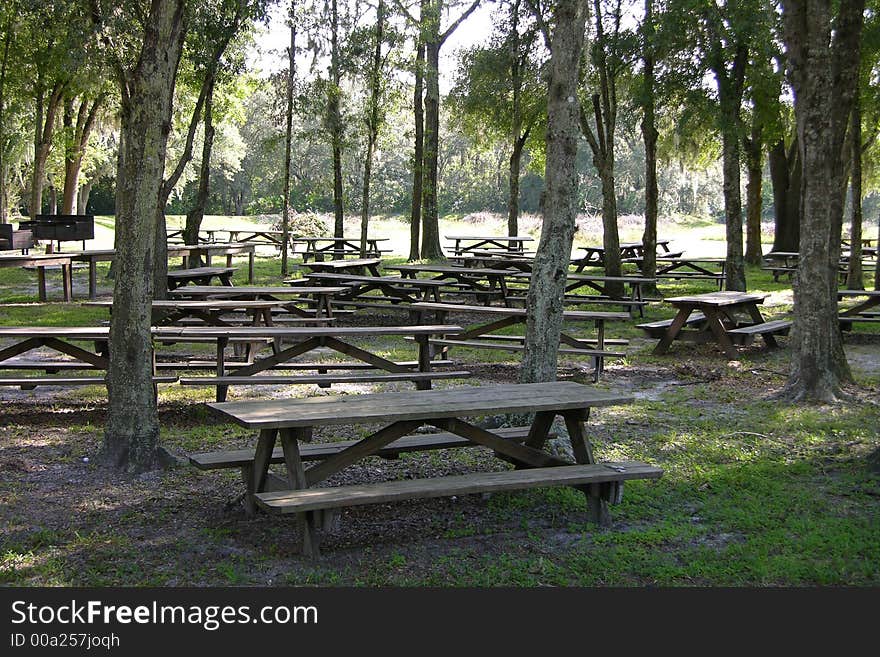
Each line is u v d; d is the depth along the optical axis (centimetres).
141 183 559
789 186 2562
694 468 602
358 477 566
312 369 883
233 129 4441
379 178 5141
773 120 1869
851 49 880
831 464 619
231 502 498
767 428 725
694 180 5684
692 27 1673
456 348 1179
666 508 522
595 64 1802
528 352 666
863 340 1273
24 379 732
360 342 1188
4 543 442
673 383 944
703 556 444
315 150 4181
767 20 1602
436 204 2684
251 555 434
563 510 514
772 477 588
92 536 454
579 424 503
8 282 1972
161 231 1339
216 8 1548
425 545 455
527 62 2319
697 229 4981
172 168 4222
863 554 449
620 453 638
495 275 1545
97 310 1446
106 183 4731
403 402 471
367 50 1984
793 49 849
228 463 474
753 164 2611
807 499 538
